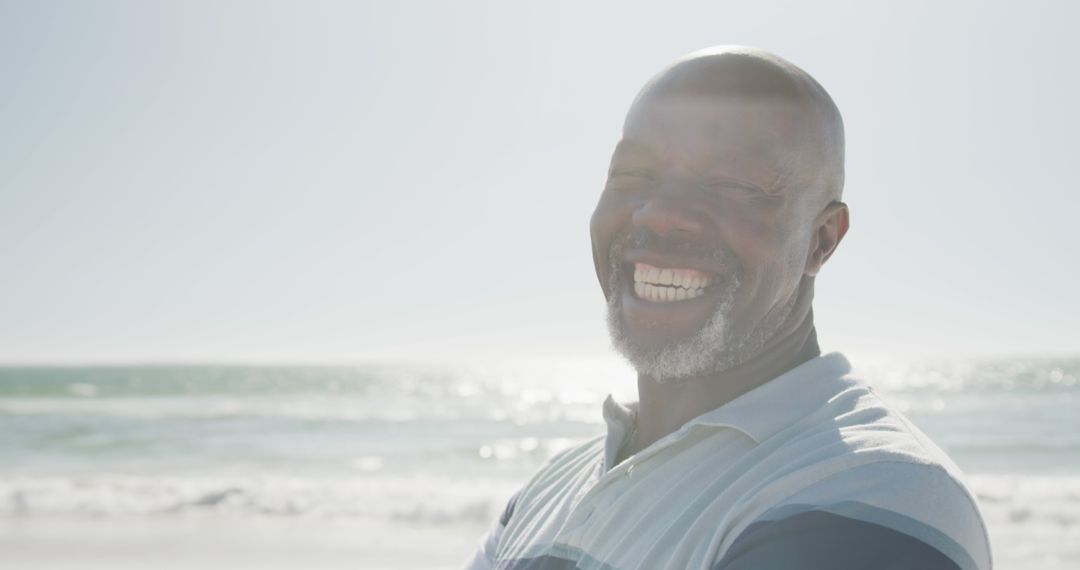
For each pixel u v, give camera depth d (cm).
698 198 137
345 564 1080
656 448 133
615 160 149
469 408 4303
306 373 9175
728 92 138
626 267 146
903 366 9712
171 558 1105
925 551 102
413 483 1839
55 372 9281
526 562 149
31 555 1118
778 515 109
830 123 142
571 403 4809
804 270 144
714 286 136
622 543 129
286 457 2472
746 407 130
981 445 2572
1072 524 1349
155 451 2594
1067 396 4441
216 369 11031
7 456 2472
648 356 139
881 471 110
